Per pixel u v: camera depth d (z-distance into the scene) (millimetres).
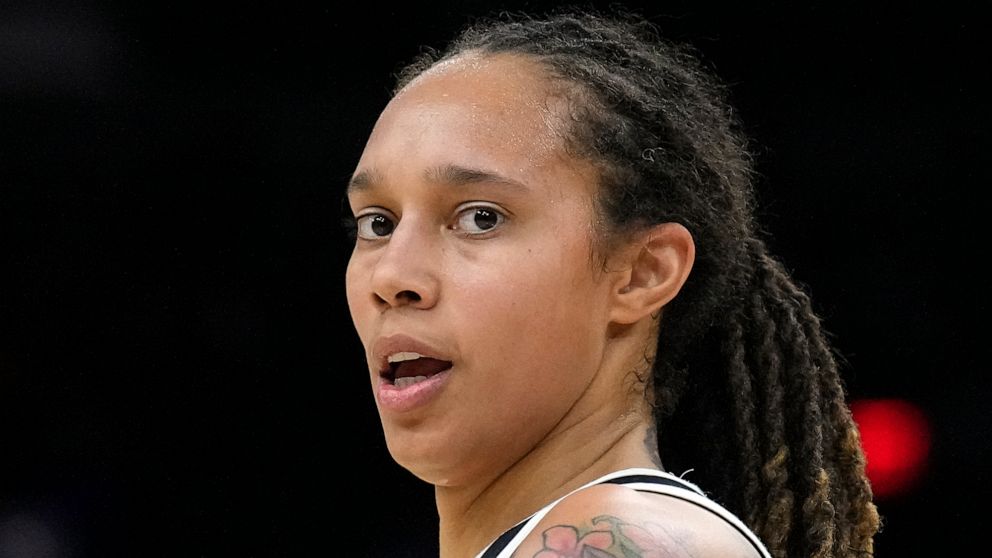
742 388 8367
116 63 17281
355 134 17016
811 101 16766
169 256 17156
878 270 16688
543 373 7309
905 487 16359
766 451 8344
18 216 17250
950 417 16422
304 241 17078
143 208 17219
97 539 16750
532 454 7562
